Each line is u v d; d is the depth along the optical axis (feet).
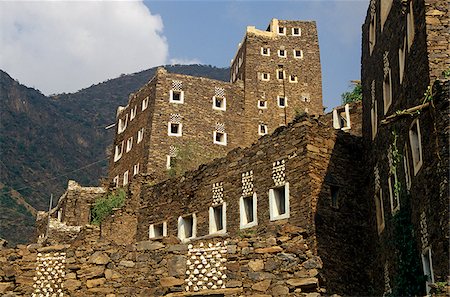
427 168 49.62
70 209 154.20
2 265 55.83
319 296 48.16
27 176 317.01
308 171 74.49
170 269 53.52
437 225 46.65
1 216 247.50
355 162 79.71
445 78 50.44
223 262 52.21
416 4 56.24
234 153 88.48
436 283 43.11
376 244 71.87
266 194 79.97
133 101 178.50
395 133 62.95
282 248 50.78
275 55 204.13
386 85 69.82
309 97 201.26
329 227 73.10
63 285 54.80
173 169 132.98
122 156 174.81
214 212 89.25
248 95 191.72
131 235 104.73
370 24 80.53
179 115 165.07
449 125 45.19
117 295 53.62
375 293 71.36
